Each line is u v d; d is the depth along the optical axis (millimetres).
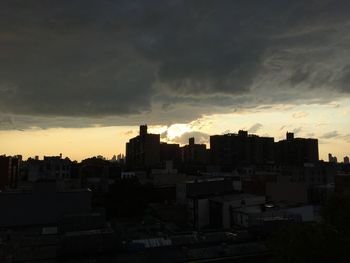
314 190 83625
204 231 45219
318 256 23688
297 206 59281
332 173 102562
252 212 57062
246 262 34688
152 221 64562
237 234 42531
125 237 41969
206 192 76938
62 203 50750
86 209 51500
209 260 34031
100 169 133125
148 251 36344
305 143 159000
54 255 34750
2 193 48781
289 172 111938
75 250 34781
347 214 31703
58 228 44750
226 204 63469
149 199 83438
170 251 36312
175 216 72125
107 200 73125
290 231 26281
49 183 50719
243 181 90250
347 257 24047
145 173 114000
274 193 80438
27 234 41750
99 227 43500
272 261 26125
